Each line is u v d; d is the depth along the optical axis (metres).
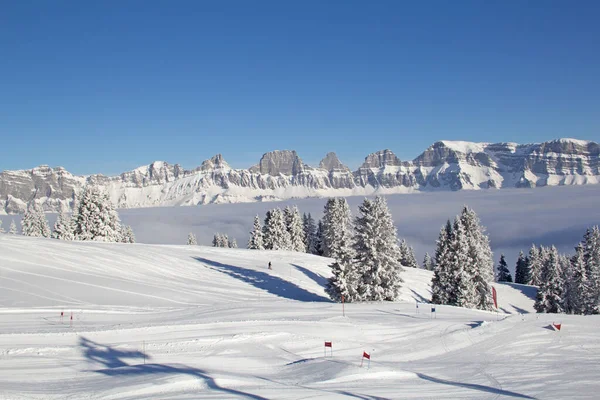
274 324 27.05
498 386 16.16
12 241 56.66
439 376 17.62
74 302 35.31
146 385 14.43
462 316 32.28
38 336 22.95
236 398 13.45
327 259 75.19
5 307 31.45
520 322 26.89
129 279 47.06
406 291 68.50
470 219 55.22
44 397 13.57
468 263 49.62
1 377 16.28
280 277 57.41
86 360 19.25
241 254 72.94
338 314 32.19
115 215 82.06
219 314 31.64
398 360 20.88
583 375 17.67
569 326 25.91
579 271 62.69
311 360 19.48
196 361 19.33
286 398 13.71
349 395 14.34
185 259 62.09
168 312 33.25
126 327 25.56
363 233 45.44
